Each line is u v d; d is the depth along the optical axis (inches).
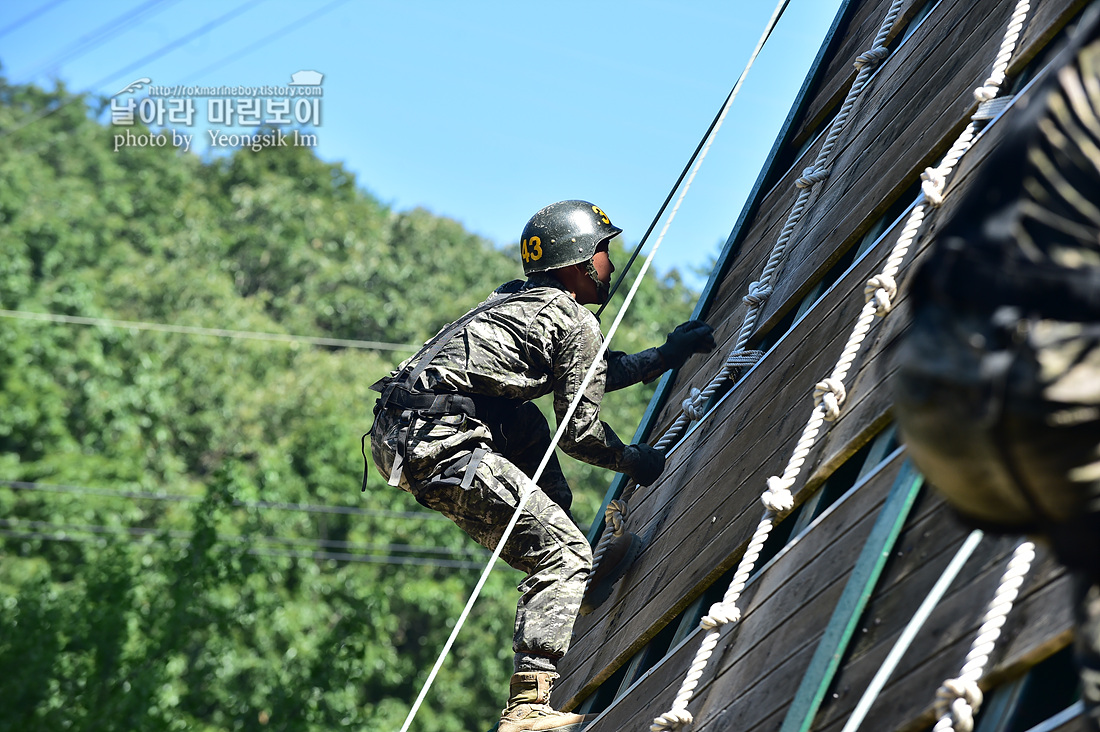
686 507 376.5
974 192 129.9
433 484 363.3
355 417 2711.6
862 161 392.2
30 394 2380.7
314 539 2426.2
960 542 202.8
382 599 2124.8
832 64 535.8
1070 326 119.3
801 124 532.7
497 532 362.6
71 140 3405.5
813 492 280.4
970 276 124.2
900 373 131.1
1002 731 166.9
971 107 303.3
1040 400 118.2
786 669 233.1
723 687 260.7
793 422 315.3
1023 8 303.1
